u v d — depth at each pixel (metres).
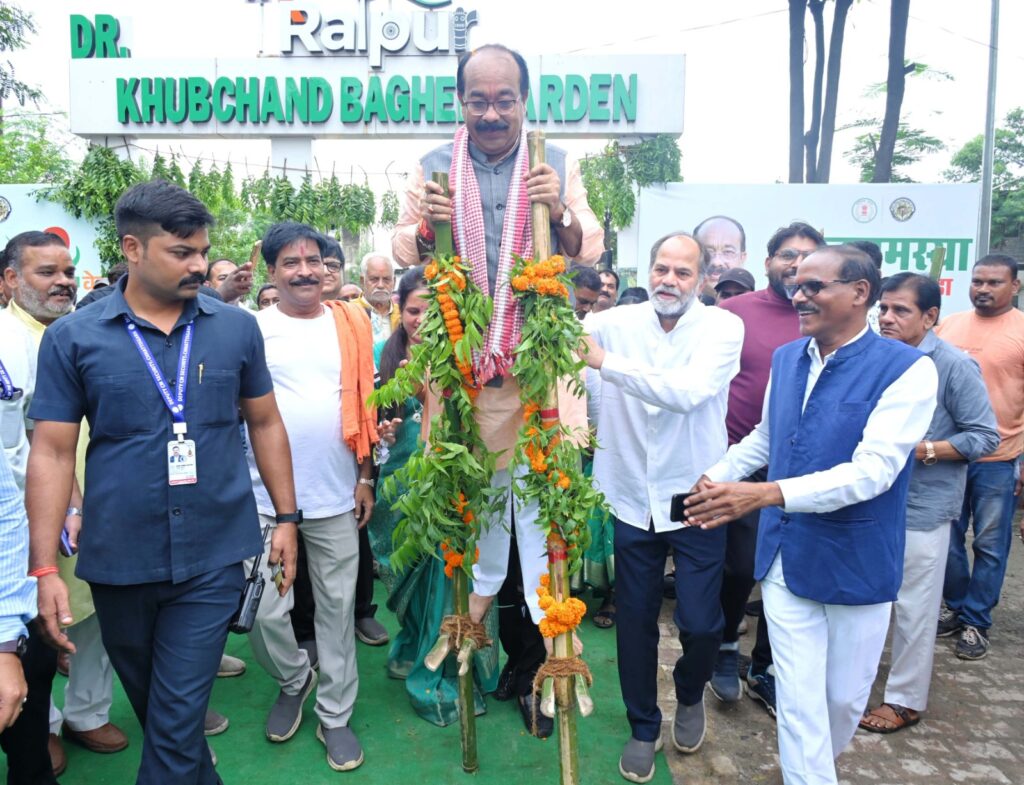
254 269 3.84
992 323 4.39
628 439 2.92
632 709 2.92
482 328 2.41
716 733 3.27
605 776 2.91
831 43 14.71
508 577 3.32
